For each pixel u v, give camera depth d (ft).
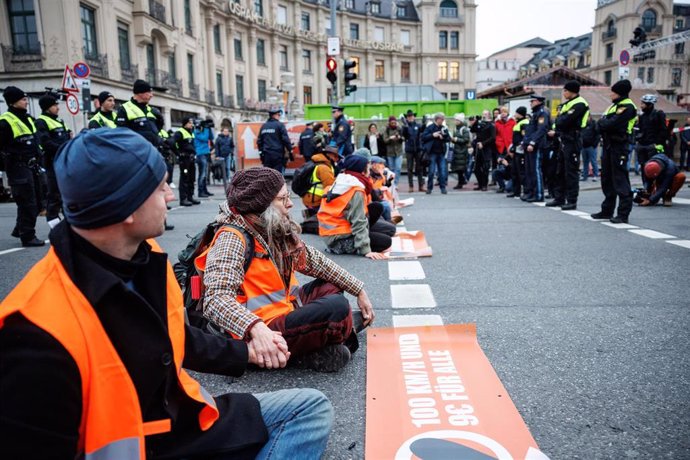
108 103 25.12
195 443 4.82
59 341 3.51
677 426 7.47
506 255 18.84
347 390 8.77
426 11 215.92
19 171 21.86
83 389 3.62
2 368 3.31
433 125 41.29
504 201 36.24
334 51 48.83
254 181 8.31
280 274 8.87
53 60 76.64
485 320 12.00
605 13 216.13
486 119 44.04
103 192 3.86
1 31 76.64
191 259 9.04
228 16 143.64
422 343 10.46
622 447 6.97
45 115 23.76
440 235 23.24
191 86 123.24
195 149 40.09
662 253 18.61
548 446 7.02
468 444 6.98
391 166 46.73
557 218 27.53
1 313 3.45
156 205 4.22
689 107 119.03
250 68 157.69
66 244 3.88
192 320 8.60
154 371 4.12
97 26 83.51
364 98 74.43
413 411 7.91
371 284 15.24
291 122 57.36
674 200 34.50
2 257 20.06
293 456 5.37
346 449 7.06
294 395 5.73
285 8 175.11
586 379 8.98
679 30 211.61
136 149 4.06
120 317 3.96
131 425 3.90
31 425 3.32
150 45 103.45
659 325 11.49
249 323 7.00
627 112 24.49
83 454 3.81
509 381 8.94
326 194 19.67
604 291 14.14
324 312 8.96
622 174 25.17
